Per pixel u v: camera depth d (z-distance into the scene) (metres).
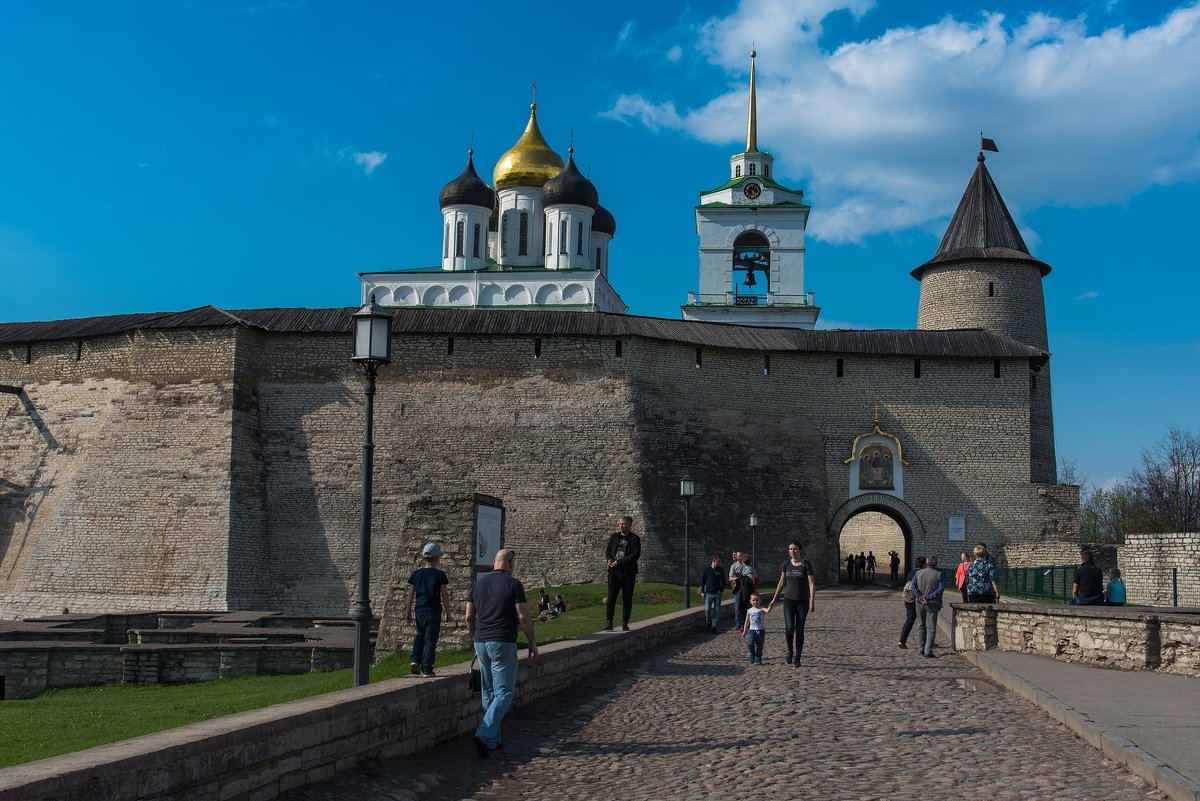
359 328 13.54
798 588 18.78
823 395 49.00
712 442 47.31
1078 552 42.09
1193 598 30.30
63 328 49.03
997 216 55.19
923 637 20.25
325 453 45.53
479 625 12.00
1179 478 71.44
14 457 47.25
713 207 70.25
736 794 9.80
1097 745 11.17
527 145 70.94
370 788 9.79
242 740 8.53
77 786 6.87
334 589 43.94
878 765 10.79
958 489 48.25
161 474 44.09
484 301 66.38
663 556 44.22
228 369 45.19
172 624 30.83
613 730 12.93
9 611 43.00
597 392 46.19
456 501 18.78
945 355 48.75
